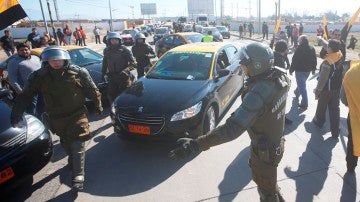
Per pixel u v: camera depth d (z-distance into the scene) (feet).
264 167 7.97
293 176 12.55
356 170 12.83
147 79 18.15
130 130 14.79
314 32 136.77
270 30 138.51
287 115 19.75
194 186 12.23
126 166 14.10
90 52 27.09
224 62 20.33
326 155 14.23
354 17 24.56
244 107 6.79
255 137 7.80
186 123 14.38
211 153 14.89
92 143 16.79
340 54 15.05
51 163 14.94
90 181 12.96
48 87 11.37
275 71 7.18
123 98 15.88
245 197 11.37
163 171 13.48
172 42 44.06
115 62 19.13
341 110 20.56
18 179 11.59
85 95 12.19
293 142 15.69
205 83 16.75
